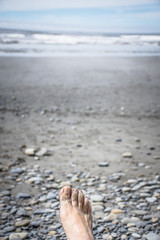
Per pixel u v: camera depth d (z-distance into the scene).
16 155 1.41
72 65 4.97
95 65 5.09
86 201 0.93
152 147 1.53
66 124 1.91
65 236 0.85
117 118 2.09
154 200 1.04
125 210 0.98
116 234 0.86
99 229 0.88
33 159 1.37
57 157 1.40
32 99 2.55
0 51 6.66
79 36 17.78
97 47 9.55
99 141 1.61
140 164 1.34
